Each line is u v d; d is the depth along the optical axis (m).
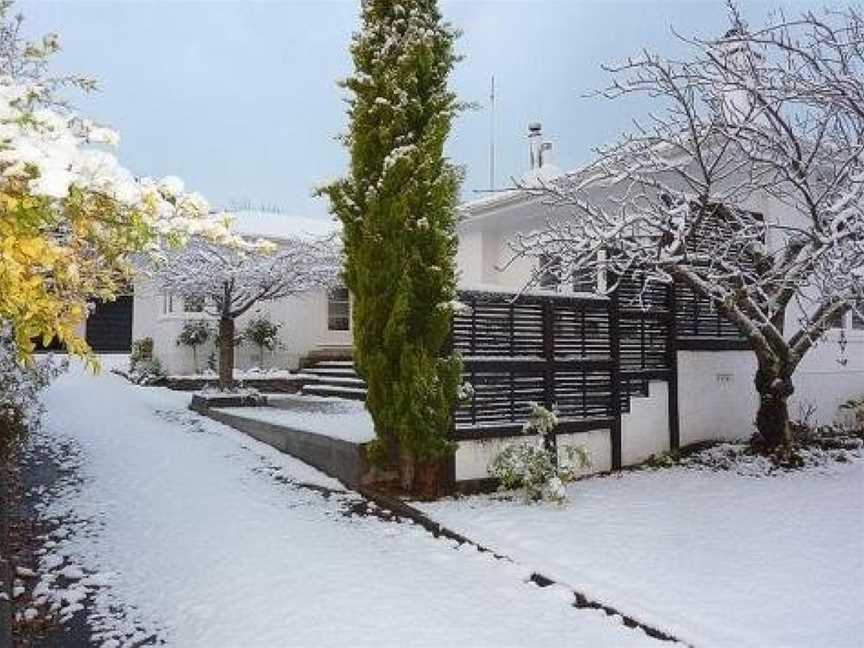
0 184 2.40
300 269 13.97
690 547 5.93
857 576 5.25
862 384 12.93
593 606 4.85
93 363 2.93
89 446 9.66
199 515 6.82
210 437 10.66
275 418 10.94
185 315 17.55
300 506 7.28
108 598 4.96
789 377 9.66
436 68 7.96
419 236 7.53
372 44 7.97
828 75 6.77
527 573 5.41
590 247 8.24
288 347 19.08
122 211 2.70
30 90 2.69
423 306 7.54
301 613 4.65
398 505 7.13
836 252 7.18
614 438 9.25
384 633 4.38
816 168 8.48
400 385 7.39
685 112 7.74
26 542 6.02
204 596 4.97
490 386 8.15
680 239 8.03
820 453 10.00
